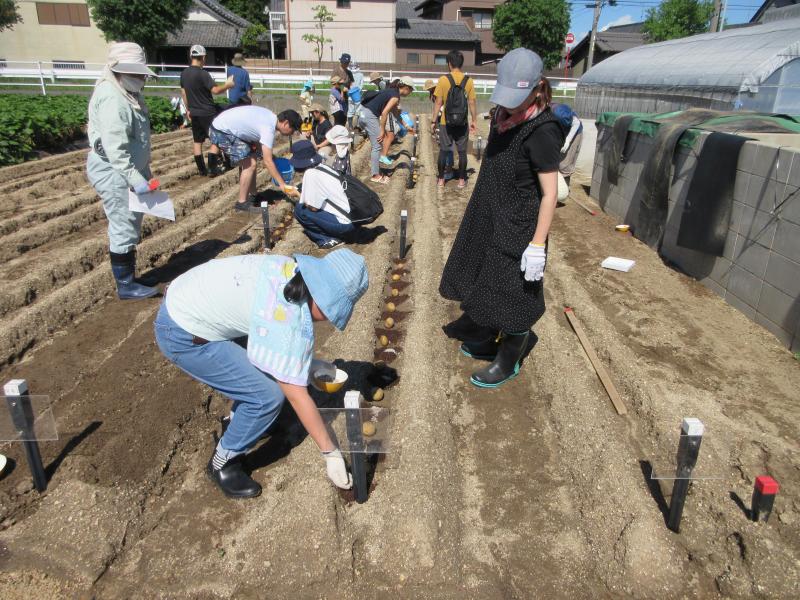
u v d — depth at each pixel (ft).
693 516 10.05
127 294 17.65
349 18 117.19
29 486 10.43
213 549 9.46
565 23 113.60
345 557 9.21
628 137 25.41
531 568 9.21
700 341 15.55
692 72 40.52
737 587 8.90
